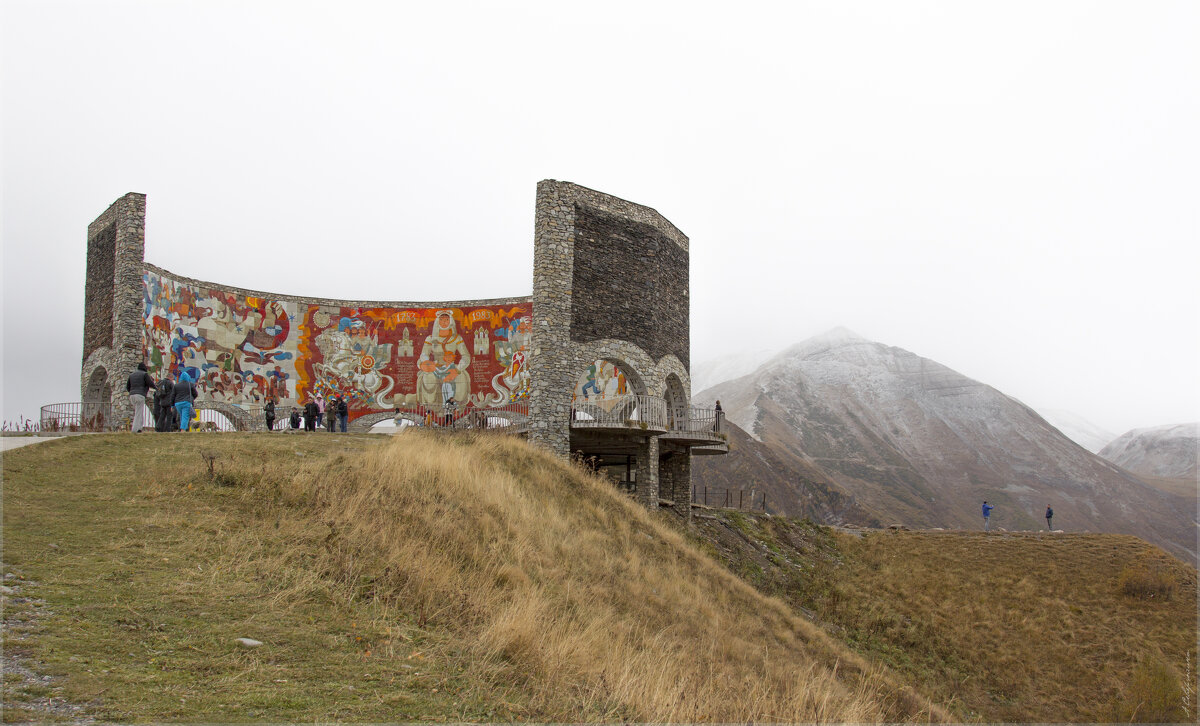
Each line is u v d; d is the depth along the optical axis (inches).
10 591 366.3
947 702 1006.4
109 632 343.9
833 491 4431.6
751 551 1424.7
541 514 803.4
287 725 292.7
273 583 436.8
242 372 1547.7
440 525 605.6
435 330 1654.8
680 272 1534.2
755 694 542.9
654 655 548.1
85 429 1244.5
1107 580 1505.9
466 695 359.3
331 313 1646.2
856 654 1020.5
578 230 1317.7
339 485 619.2
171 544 465.4
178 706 291.9
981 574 1537.9
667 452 1534.2
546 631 475.8
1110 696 1111.0
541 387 1237.1
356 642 390.3
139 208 1334.9
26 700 276.2
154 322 1370.6
